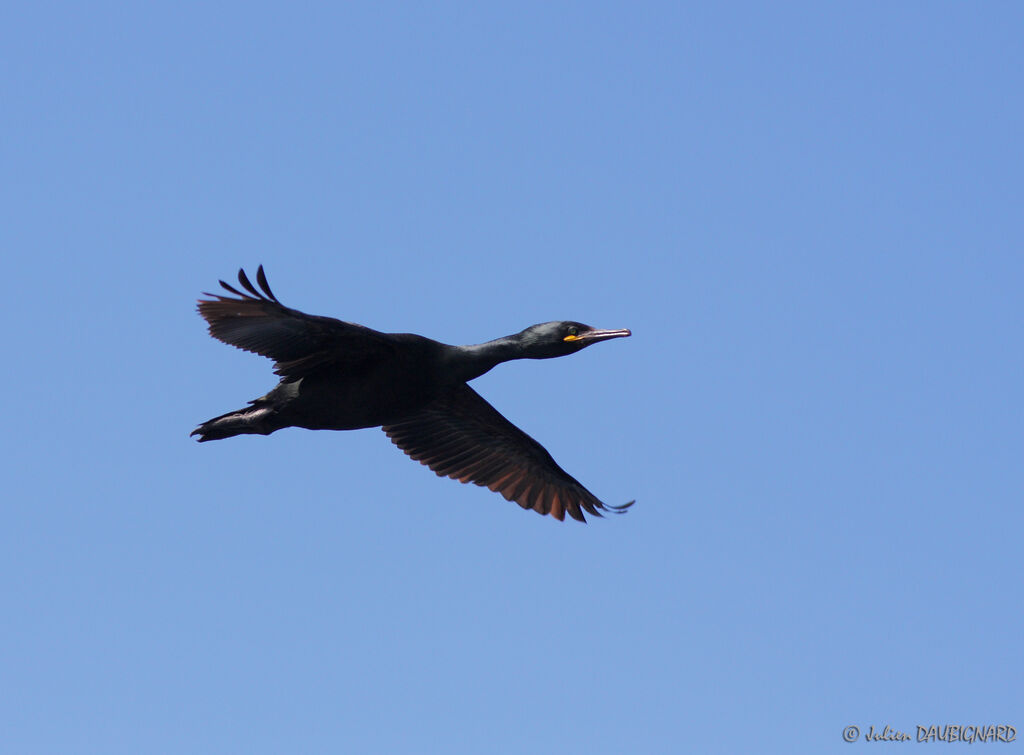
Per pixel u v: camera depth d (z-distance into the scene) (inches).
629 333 760.3
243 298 642.8
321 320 666.8
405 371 713.0
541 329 761.6
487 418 829.2
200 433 720.3
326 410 709.9
